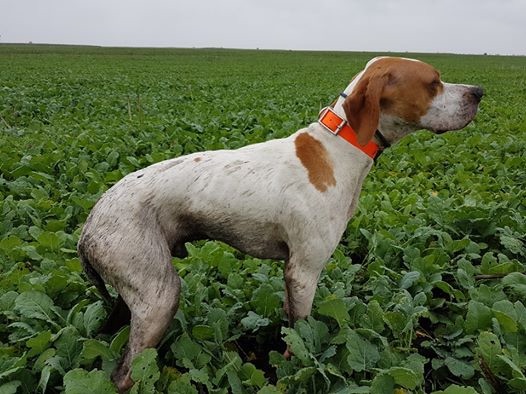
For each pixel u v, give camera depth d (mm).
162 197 869
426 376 995
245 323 1039
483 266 1236
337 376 878
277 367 920
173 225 890
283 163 899
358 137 883
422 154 2250
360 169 925
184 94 5527
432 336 1096
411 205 1625
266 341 1097
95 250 842
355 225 1483
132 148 2371
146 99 4754
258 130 2723
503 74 10742
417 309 1018
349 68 12695
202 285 1161
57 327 988
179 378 837
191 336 987
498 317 946
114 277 844
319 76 9523
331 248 923
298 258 912
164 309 844
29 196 1779
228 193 880
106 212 850
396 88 905
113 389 781
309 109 3832
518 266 1207
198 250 1312
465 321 1001
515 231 1431
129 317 997
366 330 926
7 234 1420
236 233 911
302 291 929
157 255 846
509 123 3223
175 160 912
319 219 893
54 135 2789
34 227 1420
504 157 2350
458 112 937
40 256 1280
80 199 1601
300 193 888
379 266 1242
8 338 1020
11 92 5305
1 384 854
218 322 1010
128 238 834
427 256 1242
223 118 3223
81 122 3240
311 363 876
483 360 881
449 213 1461
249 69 11781
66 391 754
